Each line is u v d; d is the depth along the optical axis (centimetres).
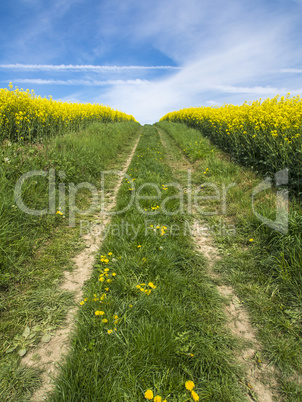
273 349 186
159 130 1911
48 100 974
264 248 304
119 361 162
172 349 172
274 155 468
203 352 176
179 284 246
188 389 142
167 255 286
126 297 225
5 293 234
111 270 262
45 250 308
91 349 171
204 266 287
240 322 214
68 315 215
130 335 183
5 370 164
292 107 582
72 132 909
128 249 293
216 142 961
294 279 241
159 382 151
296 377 167
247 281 262
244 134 672
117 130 1298
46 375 164
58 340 190
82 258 302
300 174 409
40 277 261
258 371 172
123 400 142
